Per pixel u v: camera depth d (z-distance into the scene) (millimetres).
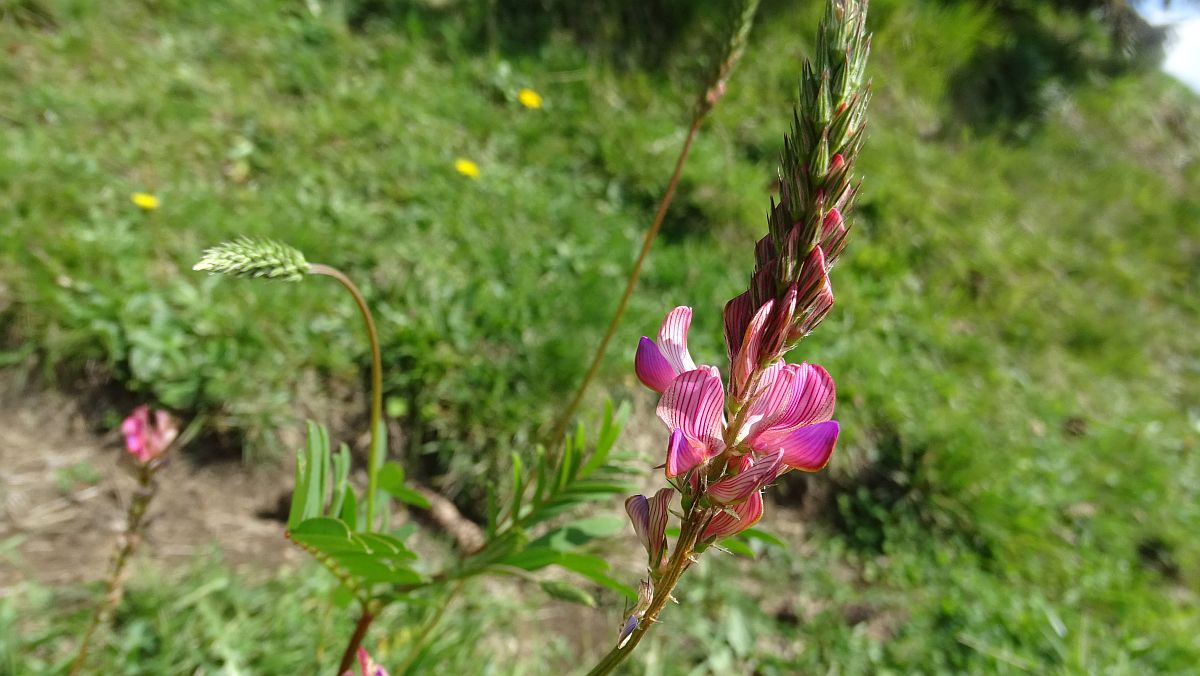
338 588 156
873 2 565
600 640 248
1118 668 263
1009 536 306
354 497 136
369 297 298
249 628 209
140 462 149
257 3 418
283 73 389
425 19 447
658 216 175
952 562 297
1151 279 515
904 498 309
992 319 426
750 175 421
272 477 260
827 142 76
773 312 79
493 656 225
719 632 253
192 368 259
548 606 251
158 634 204
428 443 274
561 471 165
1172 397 437
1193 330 494
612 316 322
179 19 393
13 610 201
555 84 441
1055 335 436
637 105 451
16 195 281
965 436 328
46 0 367
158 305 266
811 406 82
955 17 601
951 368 382
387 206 336
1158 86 732
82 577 219
